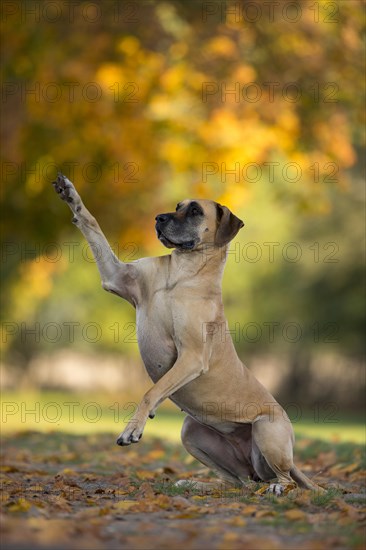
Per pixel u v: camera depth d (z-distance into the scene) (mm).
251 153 16625
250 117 16688
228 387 8312
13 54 17422
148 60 16688
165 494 7797
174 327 8102
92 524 6012
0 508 6371
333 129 17906
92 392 42750
